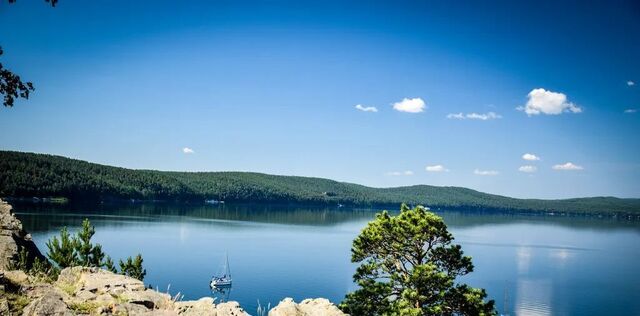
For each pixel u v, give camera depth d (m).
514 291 92.12
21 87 11.35
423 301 23.88
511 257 142.00
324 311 11.97
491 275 109.56
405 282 24.31
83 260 22.83
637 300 87.88
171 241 126.44
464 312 24.52
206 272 91.44
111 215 174.62
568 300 85.94
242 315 9.04
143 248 110.81
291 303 11.76
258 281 87.25
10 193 181.75
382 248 26.88
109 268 24.62
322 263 109.94
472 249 158.12
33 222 120.31
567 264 132.62
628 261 143.88
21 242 15.78
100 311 7.48
